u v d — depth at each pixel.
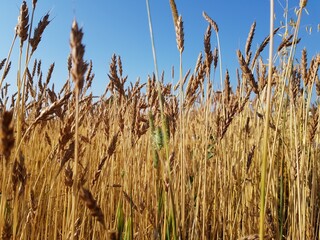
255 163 3.54
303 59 2.84
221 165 3.44
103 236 2.63
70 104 2.49
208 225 3.31
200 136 3.59
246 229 3.23
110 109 3.34
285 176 3.55
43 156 3.11
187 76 2.98
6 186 1.63
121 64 3.18
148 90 2.63
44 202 2.64
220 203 3.25
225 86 2.90
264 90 3.13
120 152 3.48
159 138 2.40
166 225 2.65
